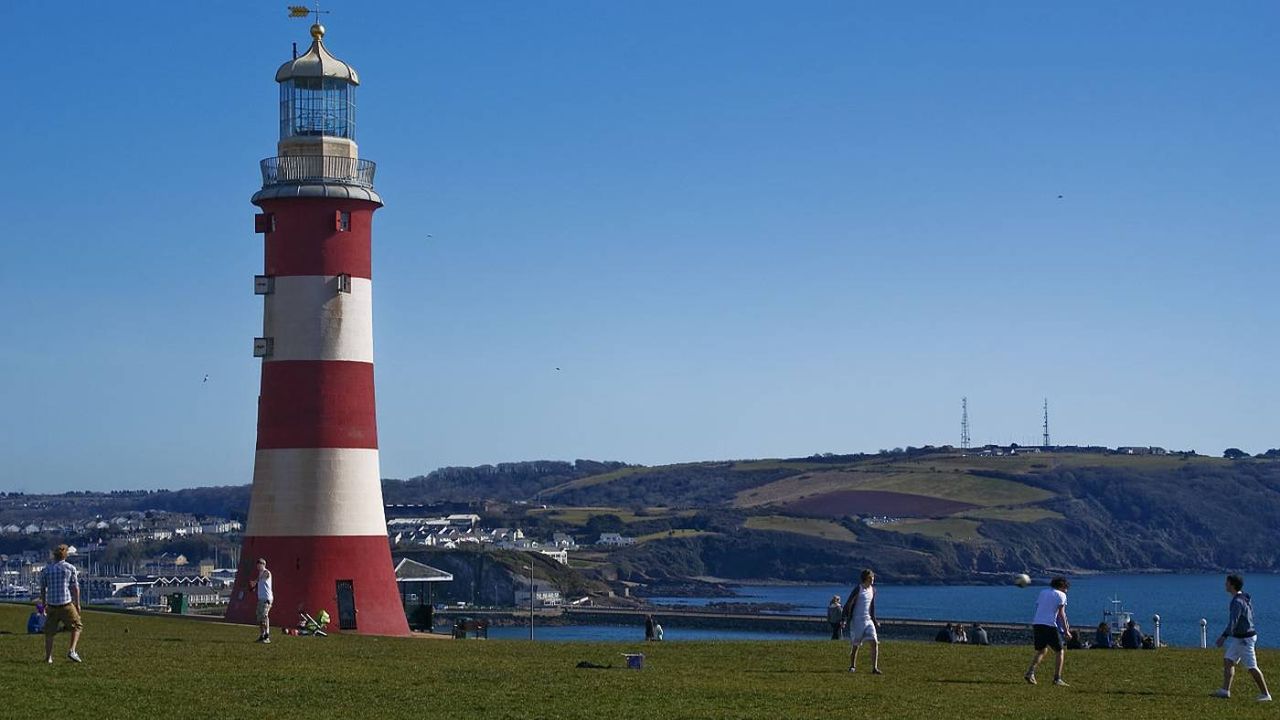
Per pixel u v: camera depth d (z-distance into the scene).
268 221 68.56
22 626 53.00
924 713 32.59
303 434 67.19
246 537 68.06
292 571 66.44
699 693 35.09
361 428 68.38
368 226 69.81
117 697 32.72
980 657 47.25
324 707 32.19
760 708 32.88
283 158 69.00
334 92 70.94
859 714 32.28
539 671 39.81
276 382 67.75
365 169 70.38
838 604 59.69
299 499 66.94
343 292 68.19
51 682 34.50
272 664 40.84
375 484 69.00
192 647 46.41
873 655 40.88
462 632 74.44
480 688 35.59
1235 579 36.81
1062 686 38.69
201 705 32.06
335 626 66.31
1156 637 72.31
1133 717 32.84
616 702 33.34
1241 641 36.41
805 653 47.75
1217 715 33.41
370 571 67.75
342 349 68.06
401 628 68.56
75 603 38.91
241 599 67.06
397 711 31.67
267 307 68.31
